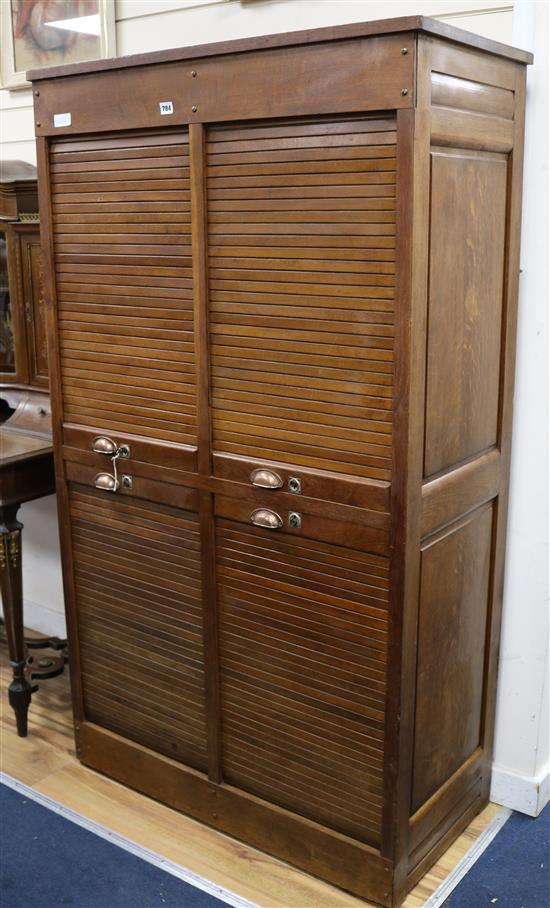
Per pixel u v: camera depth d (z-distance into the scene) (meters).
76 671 2.55
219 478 2.08
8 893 2.12
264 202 1.86
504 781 2.42
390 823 2.00
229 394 2.03
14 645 2.67
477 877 2.17
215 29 2.50
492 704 2.36
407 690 1.93
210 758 2.29
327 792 2.10
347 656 1.98
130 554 2.33
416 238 1.67
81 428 2.33
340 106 1.70
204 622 2.21
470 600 2.16
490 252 1.97
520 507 2.24
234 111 1.84
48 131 2.18
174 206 2.01
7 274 2.85
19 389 2.89
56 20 2.82
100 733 2.53
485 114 1.86
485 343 2.01
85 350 2.28
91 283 2.22
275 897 2.10
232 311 1.97
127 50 2.71
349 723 2.02
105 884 2.15
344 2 2.25
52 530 3.29
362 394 1.82
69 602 2.51
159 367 2.14
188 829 2.35
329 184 1.76
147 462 2.21
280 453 1.98
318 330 1.85
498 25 2.05
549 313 2.11
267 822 2.22
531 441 2.19
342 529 1.91
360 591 1.92
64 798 2.46
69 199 2.21
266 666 2.13
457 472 1.97
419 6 2.14
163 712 2.38
